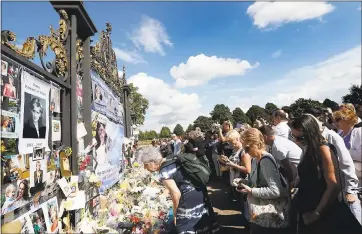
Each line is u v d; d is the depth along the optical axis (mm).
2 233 1701
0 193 1771
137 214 3738
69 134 3004
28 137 2156
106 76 5098
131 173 6551
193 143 2945
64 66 2957
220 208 5715
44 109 2455
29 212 2139
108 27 5391
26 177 2094
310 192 2332
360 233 2193
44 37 2504
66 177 2783
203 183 2842
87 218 3041
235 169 4227
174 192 2734
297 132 2451
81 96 3549
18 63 2037
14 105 1978
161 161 3168
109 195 4352
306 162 2391
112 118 5484
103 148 4516
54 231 2498
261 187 2617
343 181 2695
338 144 2715
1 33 1865
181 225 2707
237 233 4258
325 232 2236
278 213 2477
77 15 3199
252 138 2666
